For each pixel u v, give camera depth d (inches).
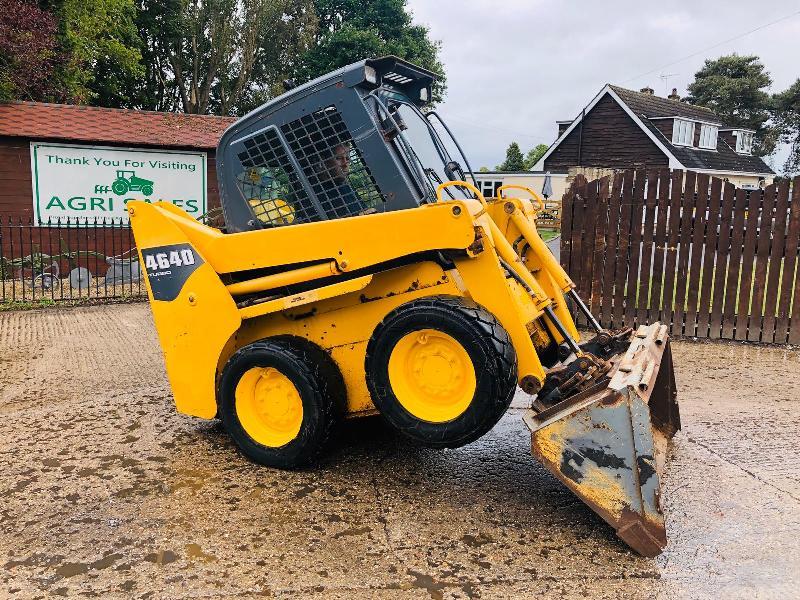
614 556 114.9
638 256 292.4
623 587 105.7
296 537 120.9
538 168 1473.9
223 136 161.3
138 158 516.7
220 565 111.7
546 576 108.7
